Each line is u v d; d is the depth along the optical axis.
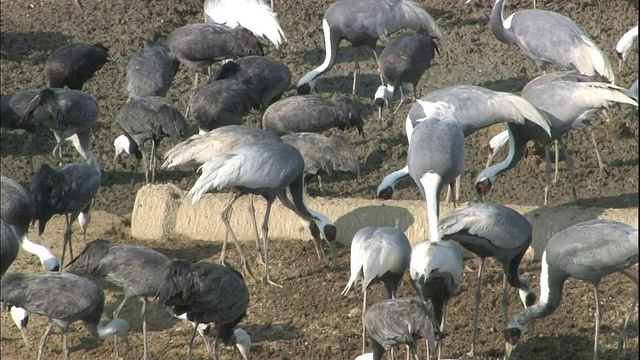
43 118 18.66
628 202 17.62
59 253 17.16
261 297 15.83
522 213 16.73
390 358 13.68
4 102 19.09
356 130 20.23
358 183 18.89
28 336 15.27
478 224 14.35
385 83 20.78
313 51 22.78
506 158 17.91
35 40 23.00
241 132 16.73
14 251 15.09
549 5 23.50
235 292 13.92
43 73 21.94
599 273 13.88
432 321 12.87
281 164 15.93
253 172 15.71
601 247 13.75
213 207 17.58
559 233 14.16
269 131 17.03
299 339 14.82
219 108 18.56
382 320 13.12
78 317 14.12
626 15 22.97
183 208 17.67
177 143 18.42
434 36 21.50
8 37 23.08
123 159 20.02
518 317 14.11
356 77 21.44
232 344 14.22
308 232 17.20
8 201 15.91
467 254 16.73
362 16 20.86
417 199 18.33
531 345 14.47
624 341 14.27
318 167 17.38
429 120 16.55
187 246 17.25
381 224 16.91
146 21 23.69
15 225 16.02
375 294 15.76
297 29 23.50
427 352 13.73
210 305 13.74
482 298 15.56
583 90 17.03
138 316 15.60
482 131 20.03
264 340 14.81
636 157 19.03
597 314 13.96
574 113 17.08
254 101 19.09
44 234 17.70
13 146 20.48
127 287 14.41
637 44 21.92
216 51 20.52
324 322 15.18
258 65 19.88
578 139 19.69
